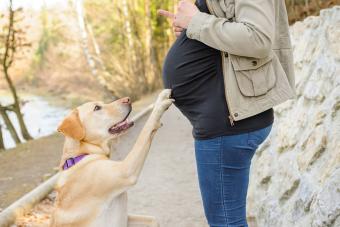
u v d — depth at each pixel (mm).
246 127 2559
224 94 2561
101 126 3459
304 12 6996
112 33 25406
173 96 2881
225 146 2594
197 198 6078
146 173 7570
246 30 2334
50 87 39188
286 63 2836
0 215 5262
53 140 11180
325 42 4305
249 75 2477
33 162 8922
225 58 2514
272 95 2533
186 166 7781
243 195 2734
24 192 6836
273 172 4480
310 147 3719
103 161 3238
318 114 3764
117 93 22438
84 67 34500
